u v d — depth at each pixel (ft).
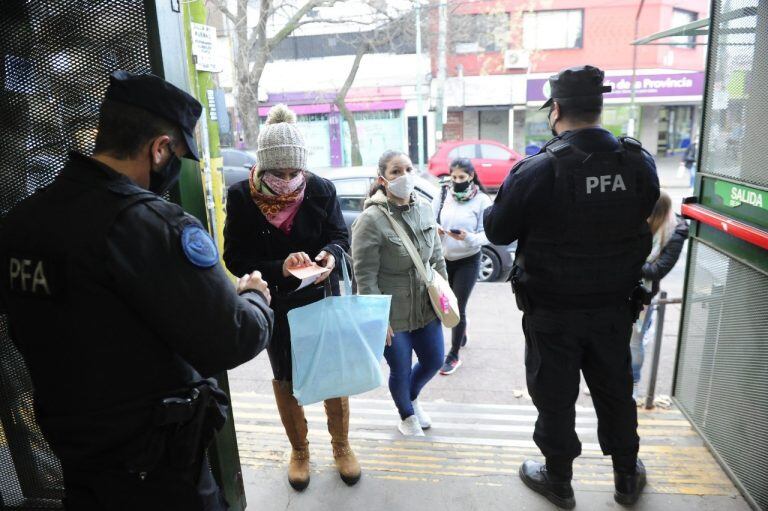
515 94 64.80
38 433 6.27
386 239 8.69
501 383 13.20
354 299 7.02
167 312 3.86
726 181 8.21
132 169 4.14
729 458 8.17
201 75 15.14
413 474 8.43
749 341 7.62
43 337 3.96
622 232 6.66
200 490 4.43
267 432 10.11
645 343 11.44
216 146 16.07
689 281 9.61
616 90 64.85
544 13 63.21
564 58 64.59
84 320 3.84
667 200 10.36
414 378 9.92
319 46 65.36
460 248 12.66
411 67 65.05
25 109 5.57
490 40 63.98
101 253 3.75
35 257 3.86
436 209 13.37
